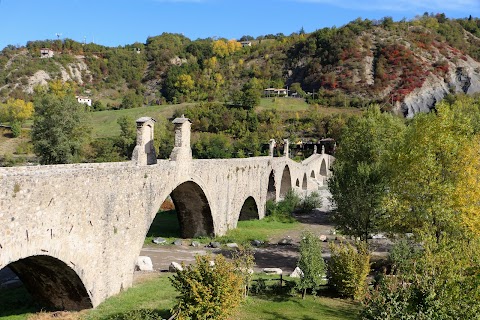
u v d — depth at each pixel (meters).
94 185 21.77
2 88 143.88
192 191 38.03
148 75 182.88
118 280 24.62
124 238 25.00
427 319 13.30
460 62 157.62
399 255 27.81
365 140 54.78
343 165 41.41
